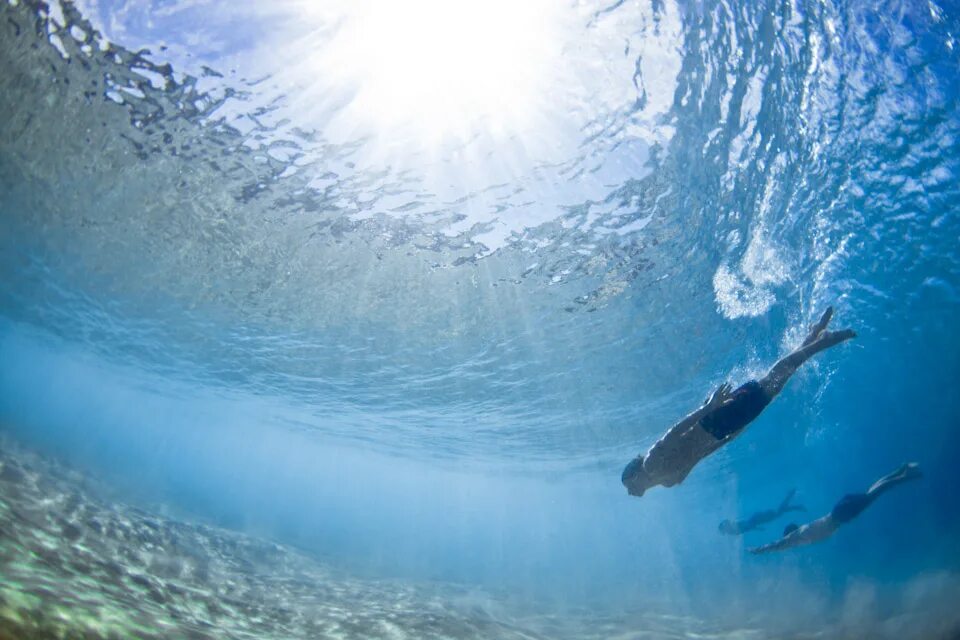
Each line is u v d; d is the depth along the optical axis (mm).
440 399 22250
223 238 13312
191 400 36812
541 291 13289
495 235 11375
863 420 31203
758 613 17750
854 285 15320
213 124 9617
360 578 16156
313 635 6867
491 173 9789
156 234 14016
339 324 16656
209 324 19375
